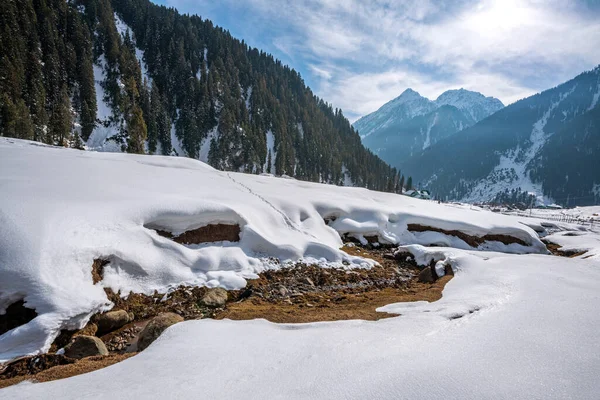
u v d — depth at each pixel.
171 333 5.22
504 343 4.10
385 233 16.16
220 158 87.25
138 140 61.84
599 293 6.59
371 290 9.91
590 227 30.48
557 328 4.60
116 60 84.38
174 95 97.19
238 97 108.50
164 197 11.13
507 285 7.44
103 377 3.76
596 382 3.18
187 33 116.44
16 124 46.53
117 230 8.80
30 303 6.03
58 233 7.32
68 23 81.38
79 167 13.63
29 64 62.47
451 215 19.19
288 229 13.46
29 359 4.81
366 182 115.00
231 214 11.62
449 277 9.66
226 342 4.69
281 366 3.73
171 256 9.39
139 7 111.75
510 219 21.44
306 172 104.00
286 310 7.30
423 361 3.61
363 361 3.67
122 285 7.95
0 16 63.47
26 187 9.45
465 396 2.95
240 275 9.83
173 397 3.13
